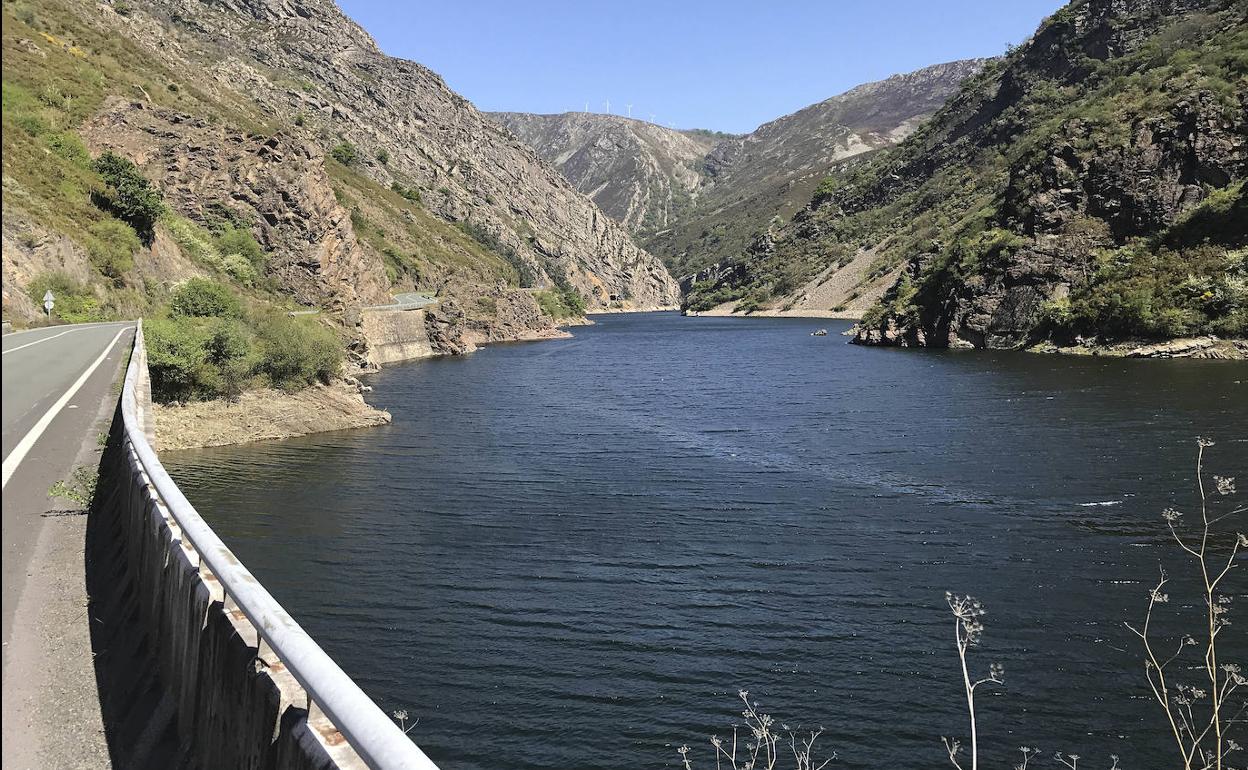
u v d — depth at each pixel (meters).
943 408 50.09
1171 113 98.31
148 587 8.57
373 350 96.25
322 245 92.56
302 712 4.64
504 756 14.16
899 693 16.00
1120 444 37.00
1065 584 21.05
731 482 33.03
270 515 28.89
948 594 8.73
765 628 18.98
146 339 41.97
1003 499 29.00
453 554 24.52
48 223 50.31
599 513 28.83
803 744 14.41
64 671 7.78
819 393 59.91
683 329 168.38
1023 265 100.88
